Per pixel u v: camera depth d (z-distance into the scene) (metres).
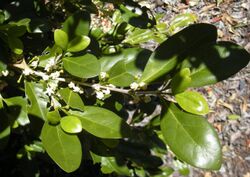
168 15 1.15
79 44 0.27
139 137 0.49
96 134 0.26
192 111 0.25
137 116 0.49
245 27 1.10
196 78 0.26
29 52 0.35
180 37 0.26
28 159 0.44
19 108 0.29
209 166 0.24
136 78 0.28
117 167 0.40
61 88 0.28
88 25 0.28
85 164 0.62
